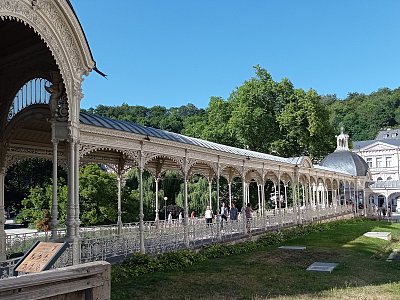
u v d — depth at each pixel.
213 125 55.75
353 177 56.00
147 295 11.42
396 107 121.12
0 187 14.32
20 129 14.65
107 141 14.55
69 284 4.81
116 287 12.22
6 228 39.28
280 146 52.28
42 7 10.13
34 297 4.41
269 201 56.47
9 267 9.38
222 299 11.25
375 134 116.81
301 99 54.31
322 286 13.04
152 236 18.33
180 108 109.94
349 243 25.25
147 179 40.88
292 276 14.71
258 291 12.30
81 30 11.45
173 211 42.81
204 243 19.89
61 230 17.09
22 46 12.49
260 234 25.88
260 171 28.34
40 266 6.62
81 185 30.66
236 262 17.69
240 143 53.25
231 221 23.66
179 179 44.91
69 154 11.84
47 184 39.59
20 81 13.27
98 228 22.39
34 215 35.91
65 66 11.35
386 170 85.88
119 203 20.50
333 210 45.47
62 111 11.79
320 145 55.31
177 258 16.45
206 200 42.91
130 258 15.00
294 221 33.88
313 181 41.78
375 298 11.34
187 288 12.46
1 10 8.80
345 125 121.12
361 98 144.00
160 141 17.03
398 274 15.26
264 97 55.44
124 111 86.31
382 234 31.05
